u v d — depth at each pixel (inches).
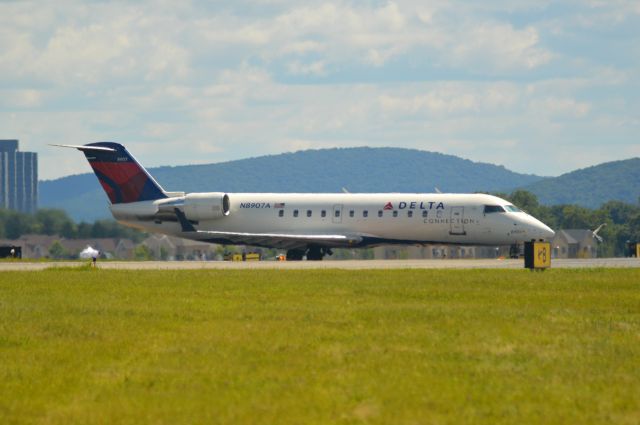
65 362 2869.1
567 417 2228.1
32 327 3543.3
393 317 3772.1
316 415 2246.6
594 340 3213.6
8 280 5777.6
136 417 2240.4
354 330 3427.7
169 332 3403.1
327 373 2682.1
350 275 6092.5
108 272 6624.0
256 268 7155.5
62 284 5447.8
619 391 2475.4
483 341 3191.4
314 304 4259.4
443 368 2746.1
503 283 5354.3
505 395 2431.1
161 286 5260.8
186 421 2206.0
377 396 2417.6
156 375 2672.2
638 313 3949.3
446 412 2273.6
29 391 2504.9
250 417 2231.8
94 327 3535.9
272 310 4025.6
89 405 2356.1
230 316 3826.3
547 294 4712.1
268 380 2598.4
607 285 5201.8
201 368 2758.4
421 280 5605.3
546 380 2596.0
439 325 3548.2
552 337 3275.1
